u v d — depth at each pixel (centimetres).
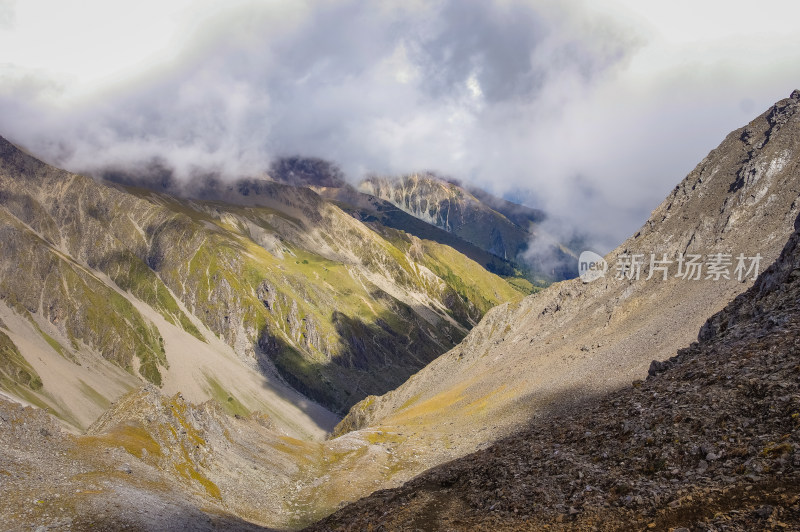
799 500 1878
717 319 5088
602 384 10094
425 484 4228
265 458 10612
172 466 7256
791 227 11662
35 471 5059
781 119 14862
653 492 2367
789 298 4078
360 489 9562
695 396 3012
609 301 14612
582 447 3269
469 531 2802
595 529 2325
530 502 2844
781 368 2819
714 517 2000
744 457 2319
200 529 5406
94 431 7650
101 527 4459
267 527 7181
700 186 15850
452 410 14288
